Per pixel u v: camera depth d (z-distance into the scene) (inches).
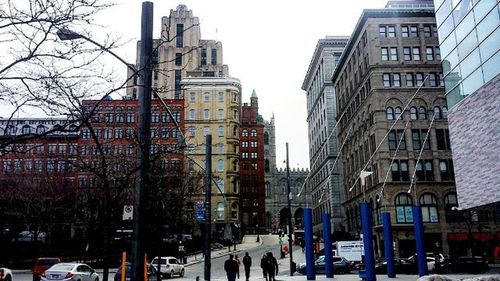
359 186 2706.7
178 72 4082.2
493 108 1119.6
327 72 3710.6
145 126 328.8
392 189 2234.3
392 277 1244.5
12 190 1756.9
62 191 1716.3
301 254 2591.0
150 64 335.6
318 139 4060.0
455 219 2193.7
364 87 2556.6
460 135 1311.5
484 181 1179.3
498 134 1098.1
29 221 1989.4
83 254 2091.5
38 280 1201.4
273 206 5821.9
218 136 3496.6
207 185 981.2
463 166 1299.2
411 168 2257.6
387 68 2378.2
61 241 2292.1
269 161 5999.0
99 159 1035.9
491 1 1117.1
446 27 1391.5
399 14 2434.8
